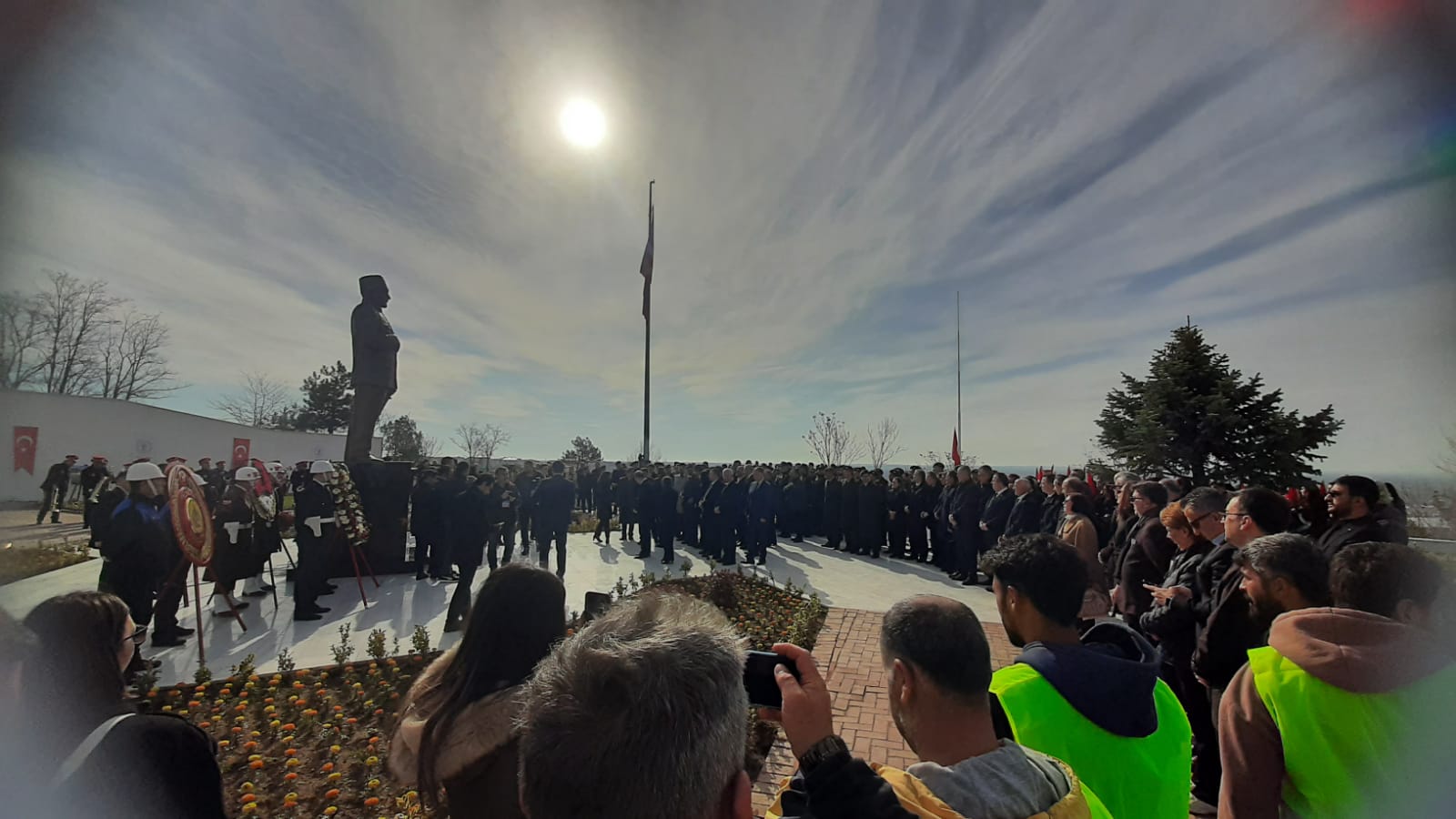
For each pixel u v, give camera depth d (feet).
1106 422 64.13
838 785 3.41
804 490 45.57
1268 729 5.72
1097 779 5.15
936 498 36.88
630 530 44.45
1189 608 11.67
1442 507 15.02
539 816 3.06
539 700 3.26
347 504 24.30
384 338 31.27
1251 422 56.24
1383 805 4.87
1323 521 15.42
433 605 24.38
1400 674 5.05
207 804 4.91
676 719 2.99
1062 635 6.13
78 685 4.90
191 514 16.96
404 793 11.08
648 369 63.46
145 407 66.28
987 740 4.42
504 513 34.58
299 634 20.27
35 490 57.11
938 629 4.52
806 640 20.81
